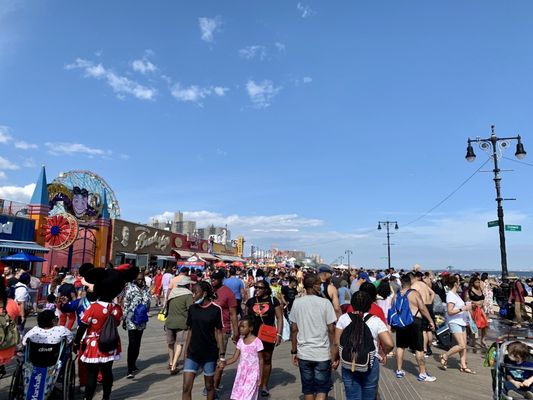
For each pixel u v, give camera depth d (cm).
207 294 586
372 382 467
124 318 799
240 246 7306
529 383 561
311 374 517
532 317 1588
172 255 4162
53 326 590
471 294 1149
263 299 722
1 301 647
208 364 571
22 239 2188
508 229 1767
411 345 807
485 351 1116
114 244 3052
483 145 1791
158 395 674
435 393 708
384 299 946
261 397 672
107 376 625
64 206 2519
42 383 558
